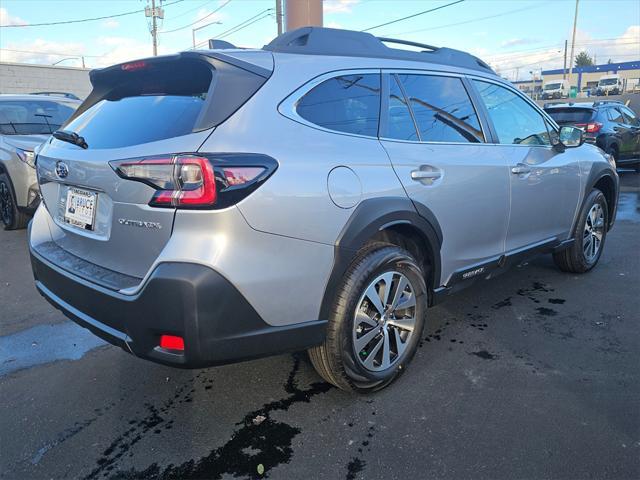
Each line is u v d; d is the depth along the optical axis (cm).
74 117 310
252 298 217
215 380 303
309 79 257
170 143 217
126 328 222
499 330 363
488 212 342
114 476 225
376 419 262
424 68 324
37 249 295
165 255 209
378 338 277
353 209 249
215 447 243
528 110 408
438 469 224
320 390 289
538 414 262
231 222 208
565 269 480
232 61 238
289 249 226
